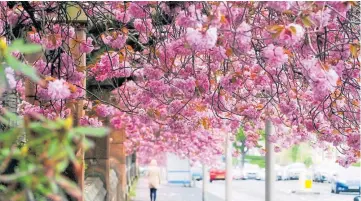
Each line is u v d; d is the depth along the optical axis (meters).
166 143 26.22
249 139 16.36
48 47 7.12
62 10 7.38
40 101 8.28
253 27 5.93
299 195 34.88
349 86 8.55
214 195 34.00
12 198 1.98
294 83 8.83
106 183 16.06
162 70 8.27
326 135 10.73
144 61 9.21
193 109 11.69
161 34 7.93
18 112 8.17
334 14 5.61
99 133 1.98
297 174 55.03
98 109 9.99
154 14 7.92
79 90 8.26
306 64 5.96
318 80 5.94
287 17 5.76
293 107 9.88
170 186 43.75
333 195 34.81
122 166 22.59
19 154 2.00
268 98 10.41
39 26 7.31
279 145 13.67
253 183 49.38
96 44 8.86
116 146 22.56
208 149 26.23
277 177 55.19
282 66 7.52
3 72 2.27
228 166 20.42
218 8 5.52
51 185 1.88
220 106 9.74
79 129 1.97
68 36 7.50
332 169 51.38
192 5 5.67
